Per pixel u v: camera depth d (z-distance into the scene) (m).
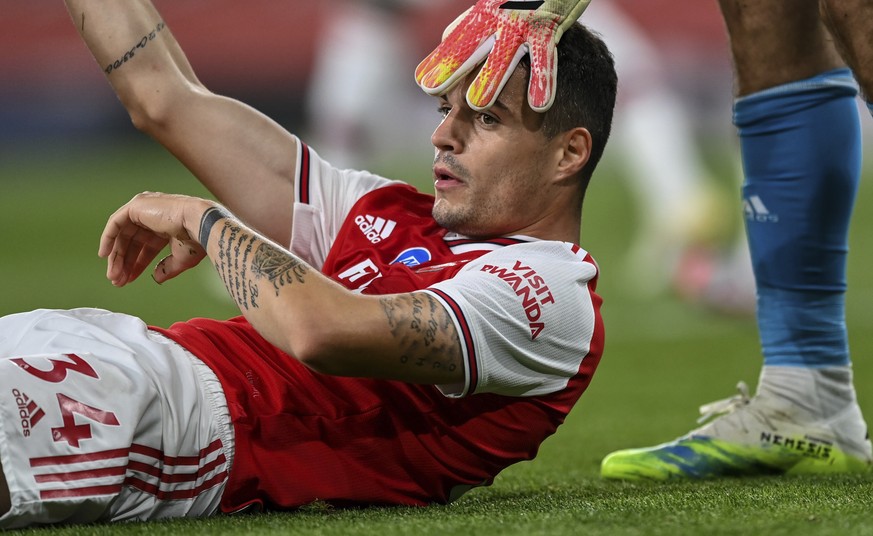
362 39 27.70
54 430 6.43
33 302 23.94
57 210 40.12
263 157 8.52
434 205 7.77
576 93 7.59
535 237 7.71
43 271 29.08
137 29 8.58
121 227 7.74
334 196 8.50
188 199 7.44
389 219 8.06
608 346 20.48
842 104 9.64
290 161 8.52
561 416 7.57
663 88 27.55
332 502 7.30
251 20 55.50
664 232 26.34
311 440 7.24
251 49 55.44
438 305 6.77
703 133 53.16
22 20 55.81
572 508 7.23
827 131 9.59
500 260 7.19
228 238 7.07
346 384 7.31
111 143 56.22
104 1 8.60
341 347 6.56
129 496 6.83
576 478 9.95
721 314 23.12
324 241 8.42
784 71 9.61
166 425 6.84
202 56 55.53
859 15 7.38
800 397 9.93
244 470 7.10
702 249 25.23
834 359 9.97
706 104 53.56
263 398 7.23
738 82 9.98
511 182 7.56
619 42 26.81
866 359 18.17
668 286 26.30
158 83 8.54
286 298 6.64
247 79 55.62
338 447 7.28
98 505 6.55
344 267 7.90
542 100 7.36
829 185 9.66
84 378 6.59
